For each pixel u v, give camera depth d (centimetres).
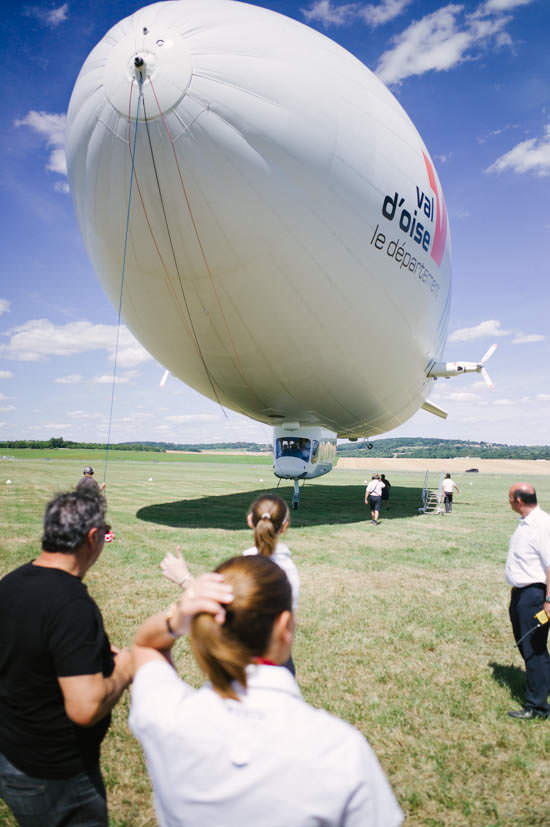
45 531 195
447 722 417
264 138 828
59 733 179
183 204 879
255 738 109
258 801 104
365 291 1044
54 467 5141
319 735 110
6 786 181
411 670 512
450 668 520
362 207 947
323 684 479
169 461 8862
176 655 546
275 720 111
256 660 124
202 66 786
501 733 403
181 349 1228
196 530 1303
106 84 807
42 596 180
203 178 849
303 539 1236
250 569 127
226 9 845
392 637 598
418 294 1173
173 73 780
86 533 195
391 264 1050
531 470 8512
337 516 1717
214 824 106
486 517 1819
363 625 637
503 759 370
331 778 104
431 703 446
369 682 485
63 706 179
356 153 907
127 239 956
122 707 444
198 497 2264
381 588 809
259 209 885
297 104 832
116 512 1673
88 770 186
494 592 798
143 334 1262
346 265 988
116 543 1115
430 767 360
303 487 3164
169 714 117
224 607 119
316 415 1508
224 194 866
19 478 3241
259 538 309
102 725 192
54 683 178
